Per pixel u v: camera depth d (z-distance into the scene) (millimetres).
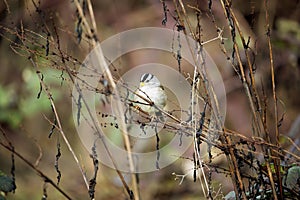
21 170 8242
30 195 7711
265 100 4180
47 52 4012
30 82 8633
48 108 8398
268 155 4020
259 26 7988
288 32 8508
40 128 8680
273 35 8477
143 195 6953
